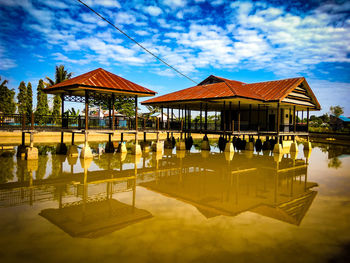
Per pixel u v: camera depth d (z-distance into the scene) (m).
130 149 21.48
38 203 7.53
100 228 5.76
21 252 4.62
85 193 8.72
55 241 5.08
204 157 18.11
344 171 13.59
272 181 10.97
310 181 11.05
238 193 8.94
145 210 7.04
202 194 8.74
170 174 12.23
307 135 24.75
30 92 39.09
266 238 5.37
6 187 9.23
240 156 18.92
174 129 23.38
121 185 9.93
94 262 4.30
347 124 49.50
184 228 5.82
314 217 6.67
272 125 25.64
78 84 13.91
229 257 4.55
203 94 20.97
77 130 15.48
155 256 4.54
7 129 14.31
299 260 4.49
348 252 4.82
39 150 19.33
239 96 17.72
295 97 22.77
